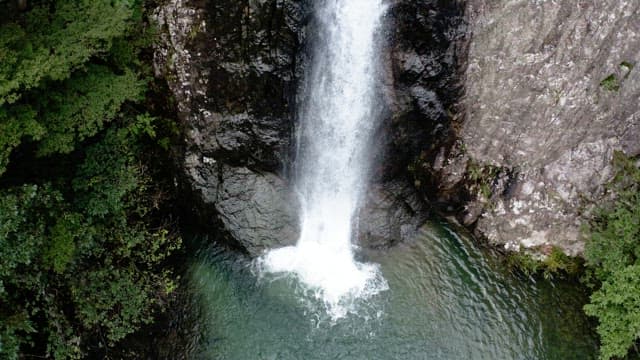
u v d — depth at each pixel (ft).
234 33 44.04
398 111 47.26
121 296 42.27
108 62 43.98
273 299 45.96
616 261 42.16
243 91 46.34
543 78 44.34
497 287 46.50
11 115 36.88
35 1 40.22
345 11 44.14
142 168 46.68
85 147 43.04
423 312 44.96
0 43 36.27
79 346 39.93
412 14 44.42
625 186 45.06
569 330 43.75
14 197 34.68
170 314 44.91
